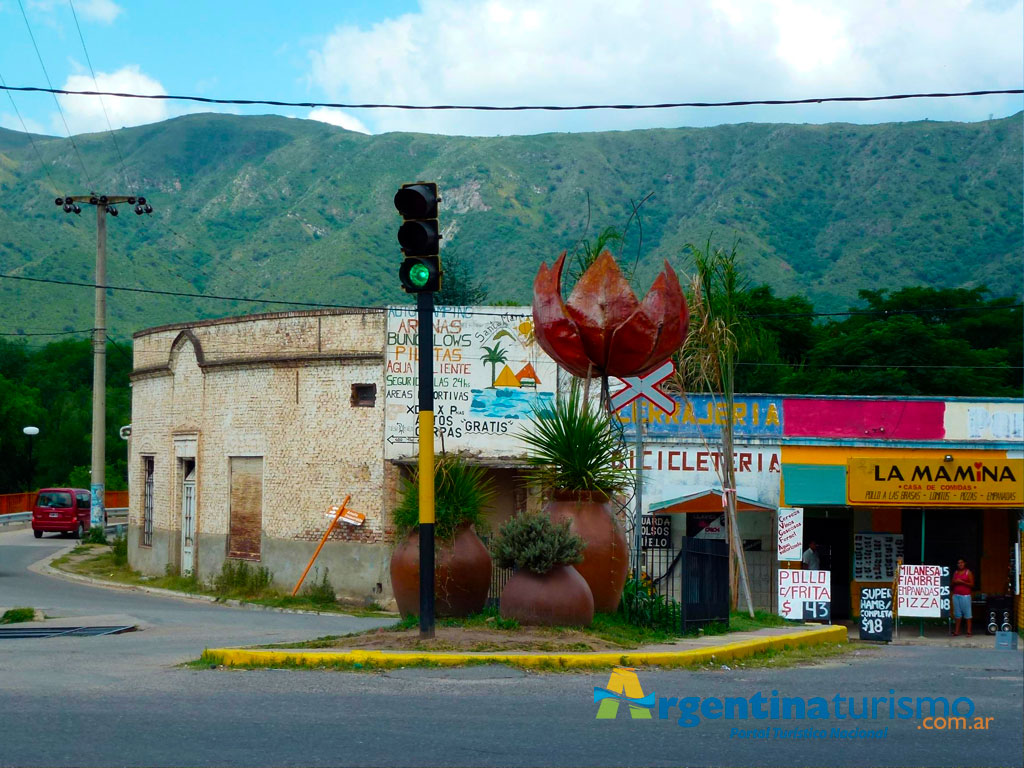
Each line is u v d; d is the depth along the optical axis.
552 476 14.57
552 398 25.50
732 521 21.62
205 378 29.08
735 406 24.80
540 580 13.46
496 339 25.70
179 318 154.12
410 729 8.48
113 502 66.19
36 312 141.38
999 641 21.44
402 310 25.75
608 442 14.62
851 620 26.64
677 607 15.94
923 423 25.06
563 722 8.99
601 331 14.57
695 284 22.00
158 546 31.14
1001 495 24.59
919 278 157.25
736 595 21.53
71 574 32.31
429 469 12.59
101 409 41.19
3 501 57.28
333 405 26.23
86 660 12.53
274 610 24.45
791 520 24.64
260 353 27.44
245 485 27.75
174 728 8.30
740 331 22.47
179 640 15.66
